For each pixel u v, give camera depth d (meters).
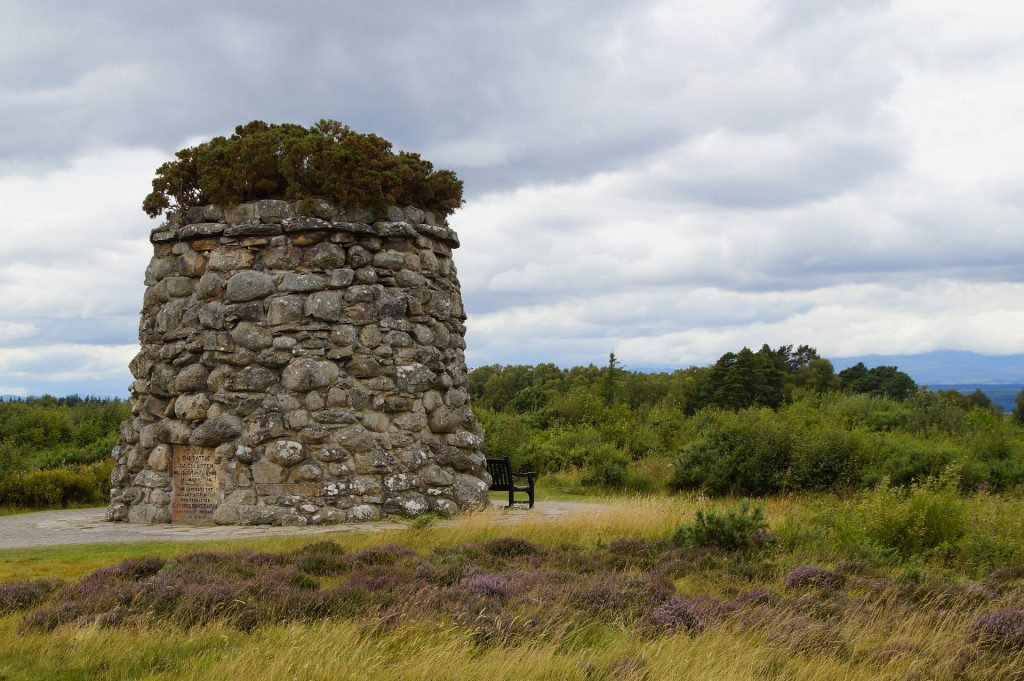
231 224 16.30
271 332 15.65
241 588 9.27
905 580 10.58
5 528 15.23
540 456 26.56
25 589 9.44
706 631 8.52
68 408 35.72
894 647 8.16
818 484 19.55
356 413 15.59
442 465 16.53
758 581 10.86
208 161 16.44
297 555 11.45
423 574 10.34
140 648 7.79
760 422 21.59
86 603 8.93
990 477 19.53
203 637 8.12
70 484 20.00
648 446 28.22
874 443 20.97
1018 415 45.72
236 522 14.89
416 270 16.92
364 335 15.99
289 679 7.04
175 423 15.80
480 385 58.81
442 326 17.47
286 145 16.30
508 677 7.24
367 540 12.80
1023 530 12.84
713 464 20.94
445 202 18.22
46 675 7.22
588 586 9.91
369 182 16.33
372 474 15.52
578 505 18.53
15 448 22.81
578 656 7.88
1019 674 7.73
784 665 7.74
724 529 12.67
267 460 15.09
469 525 13.66
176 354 16.16
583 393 40.97
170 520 15.73
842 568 11.18
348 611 8.95
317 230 15.95
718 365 47.81
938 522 12.88
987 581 10.95
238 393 15.51
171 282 16.50
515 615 8.67
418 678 7.19
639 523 14.03
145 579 10.00
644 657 7.71
